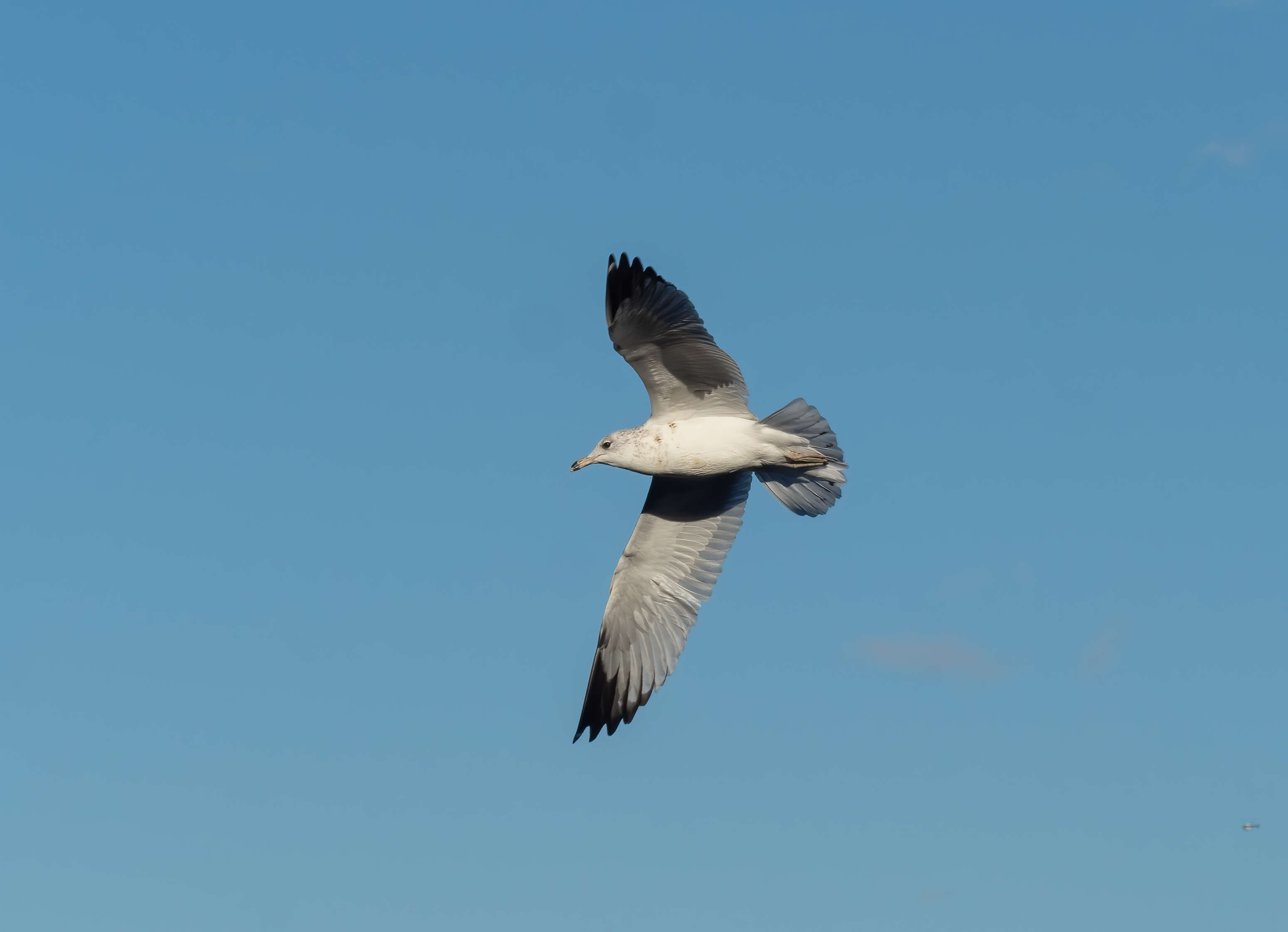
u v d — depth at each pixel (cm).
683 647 1883
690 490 1884
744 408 1755
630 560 1920
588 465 1777
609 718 1898
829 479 1769
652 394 1759
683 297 1655
